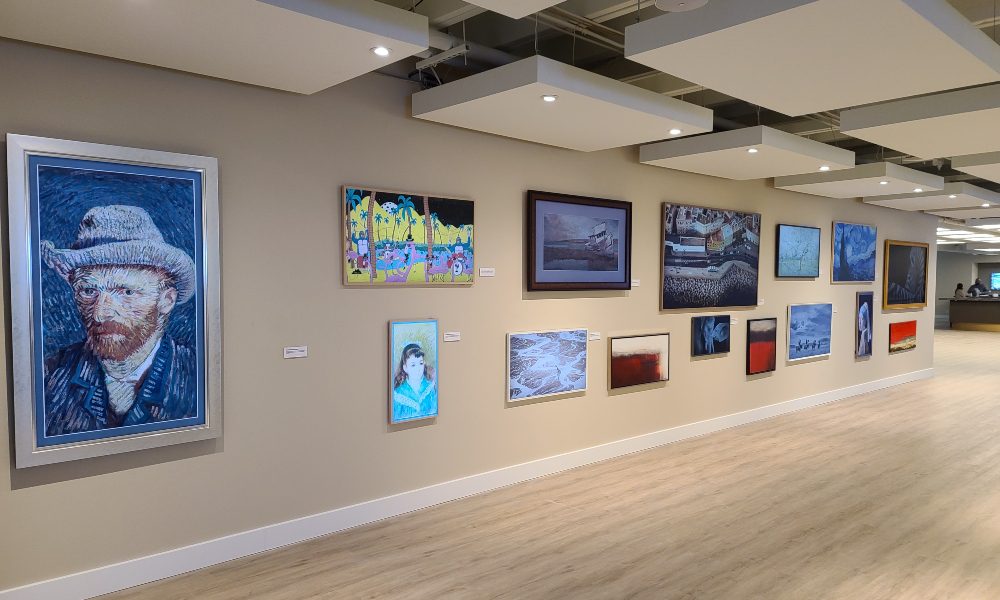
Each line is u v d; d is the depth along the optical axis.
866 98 4.54
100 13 3.13
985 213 11.80
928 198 9.78
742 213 8.44
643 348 7.27
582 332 6.64
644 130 5.52
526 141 6.11
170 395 4.10
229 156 4.35
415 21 3.57
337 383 4.92
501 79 4.42
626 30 3.72
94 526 3.90
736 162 6.90
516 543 4.75
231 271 4.38
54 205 3.66
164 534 4.16
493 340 5.91
